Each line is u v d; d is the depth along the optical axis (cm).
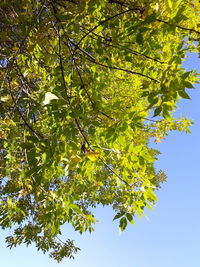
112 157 358
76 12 287
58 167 301
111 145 316
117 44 295
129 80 448
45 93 237
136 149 307
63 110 263
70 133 272
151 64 294
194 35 303
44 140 261
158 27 253
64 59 334
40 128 356
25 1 309
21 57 382
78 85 308
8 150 396
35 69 396
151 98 247
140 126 288
